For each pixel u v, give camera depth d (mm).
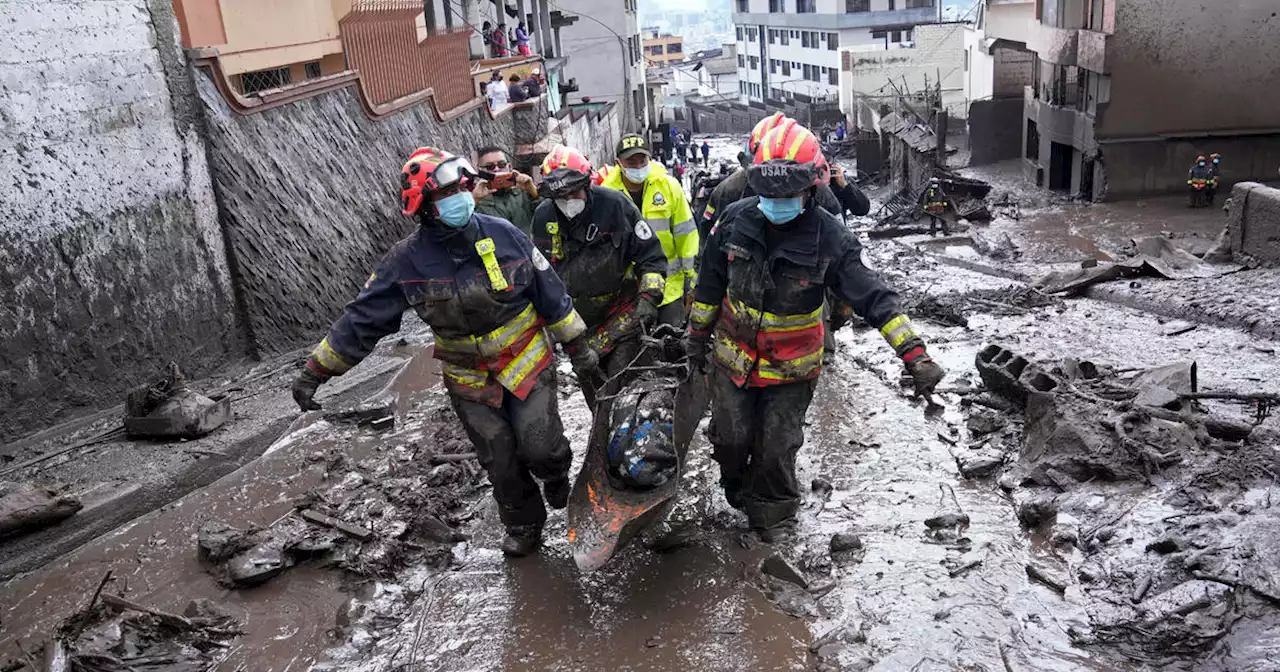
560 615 4402
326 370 4480
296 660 4176
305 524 5254
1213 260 11508
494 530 5293
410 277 4391
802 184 4172
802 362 4691
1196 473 4793
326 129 11312
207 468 6191
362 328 4441
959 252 18500
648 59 125688
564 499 5148
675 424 4500
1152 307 9602
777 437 4773
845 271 4527
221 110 8945
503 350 4527
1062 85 26734
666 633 4176
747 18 83938
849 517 5117
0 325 6496
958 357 7832
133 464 6078
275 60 13844
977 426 6059
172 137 8273
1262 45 22719
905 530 4902
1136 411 5250
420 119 14773
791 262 4496
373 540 5109
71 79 7156
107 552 5258
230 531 5133
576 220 5395
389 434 6840
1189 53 23016
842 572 4566
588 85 46938
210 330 8664
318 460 6367
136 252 7758
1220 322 8602
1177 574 4051
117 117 7621
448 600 4625
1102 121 23766
